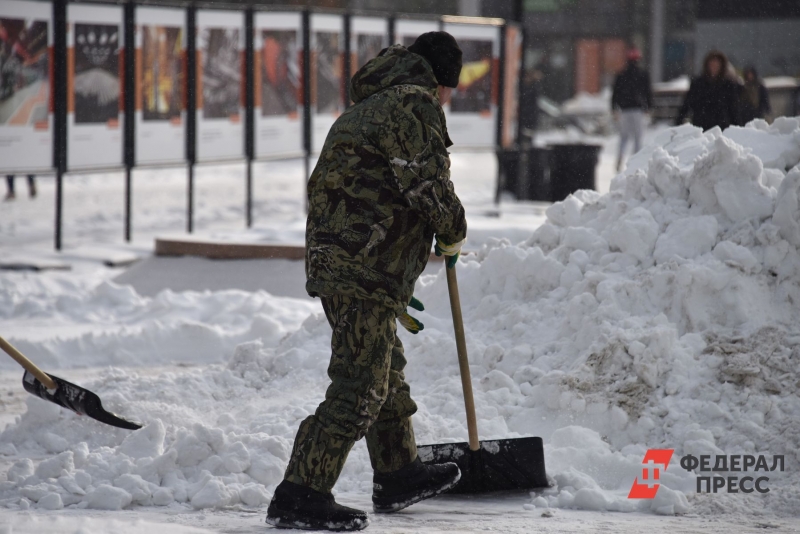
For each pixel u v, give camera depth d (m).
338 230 8.90
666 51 114.06
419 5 104.75
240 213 43.75
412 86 9.01
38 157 31.08
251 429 12.94
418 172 8.77
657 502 10.20
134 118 32.81
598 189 49.53
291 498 9.16
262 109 35.84
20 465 11.27
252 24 35.09
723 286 13.10
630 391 12.18
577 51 117.81
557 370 12.93
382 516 10.01
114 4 31.92
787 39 84.88
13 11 29.69
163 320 22.34
